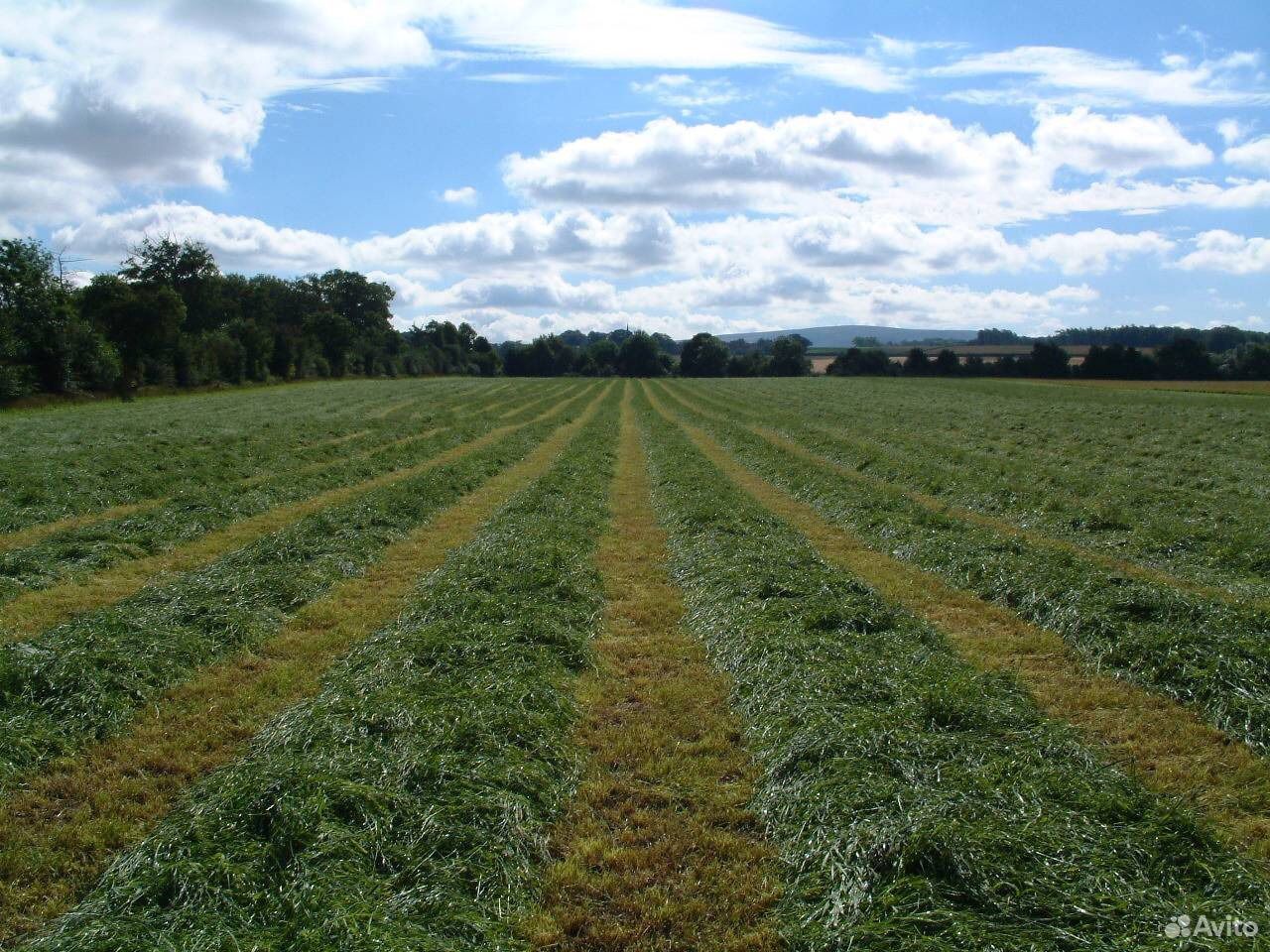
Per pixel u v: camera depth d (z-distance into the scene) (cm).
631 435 3366
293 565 1134
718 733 694
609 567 1238
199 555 1284
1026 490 1764
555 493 1759
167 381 5838
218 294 8725
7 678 716
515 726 660
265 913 449
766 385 8175
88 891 494
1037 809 528
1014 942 419
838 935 441
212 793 574
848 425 3522
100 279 5719
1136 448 2591
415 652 816
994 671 803
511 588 1027
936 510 1681
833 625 905
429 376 11700
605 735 692
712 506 1551
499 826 536
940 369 10425
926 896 455
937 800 533
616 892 497
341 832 505
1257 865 509
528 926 468
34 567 1128
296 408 4522
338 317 9344
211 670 816
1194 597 948
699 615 975
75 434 2845
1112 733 691
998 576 1088
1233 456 2397
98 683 727
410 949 414
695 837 552
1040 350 9762
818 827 532
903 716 664
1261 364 8975
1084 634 892
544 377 12369
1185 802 573
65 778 615
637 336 12912
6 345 4322
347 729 640
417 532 1459
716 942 457
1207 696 736
